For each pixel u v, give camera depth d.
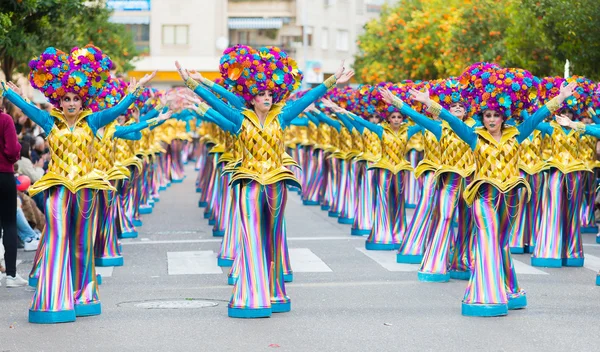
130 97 11.43
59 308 11.28
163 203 28.25
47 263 11.34
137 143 21.88
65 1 24.98
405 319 11.47
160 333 10.73
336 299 12.78
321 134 26.73
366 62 55.44
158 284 14.07
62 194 11.26
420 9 48.78
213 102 11.38
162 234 20.48
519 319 11.46
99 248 15.85
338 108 17.83
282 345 10.15
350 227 21.78
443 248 14.32
